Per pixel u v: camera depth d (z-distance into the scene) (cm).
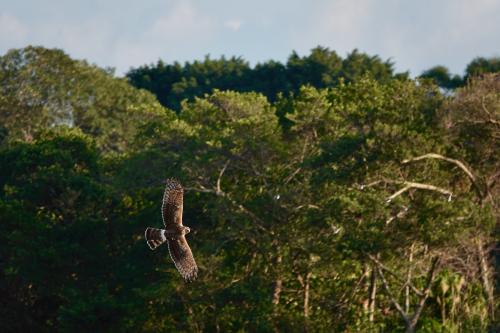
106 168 18562
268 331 13400
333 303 13750
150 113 16300
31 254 15700
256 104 16238
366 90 15712
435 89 14662
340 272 13150
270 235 13825
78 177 16712
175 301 14150
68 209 16525
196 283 13812
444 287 13612
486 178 14200
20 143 19038
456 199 13138
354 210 12456
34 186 16725
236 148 14362
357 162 13338
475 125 14012
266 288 13875
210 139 14938
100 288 14950
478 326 13538
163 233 4750
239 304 13938
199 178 14962
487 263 14188
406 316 13012
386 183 13688
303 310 14225
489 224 12625
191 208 15400
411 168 13675
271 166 14838
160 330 14512
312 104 14512
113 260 16138
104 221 16312
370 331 13188
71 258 15825
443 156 13725
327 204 12700
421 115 13988
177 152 15625
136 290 14150
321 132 15012
